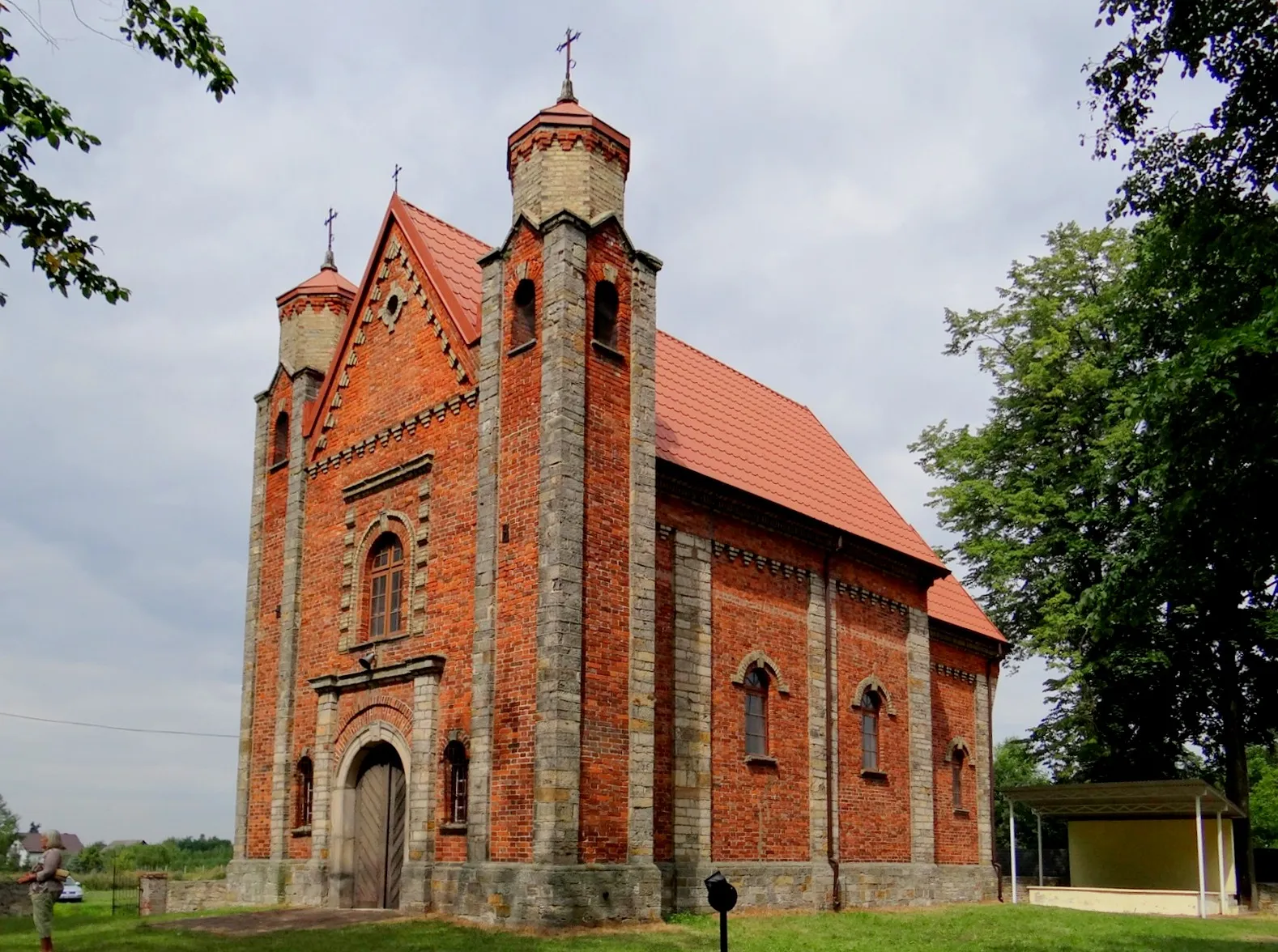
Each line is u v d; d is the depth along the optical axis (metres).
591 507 21.77
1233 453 18.97
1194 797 33.62
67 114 13.59
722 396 32.88
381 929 19.78
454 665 22.88
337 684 25.56
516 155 24.23
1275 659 38.88
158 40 14.07
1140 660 37.97
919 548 34.50
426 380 25.56
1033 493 41.94
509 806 20.62
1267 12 17.50
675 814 23.44
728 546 26.72
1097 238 43.12
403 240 27.08
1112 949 21.31
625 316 23.53
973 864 35.44
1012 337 45.03
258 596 29.64
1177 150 19.39
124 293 14.74
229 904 27.12
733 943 19.11
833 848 28.00
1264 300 17.23
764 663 27.05
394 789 24.19
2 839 63.47
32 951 17.97
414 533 24.83
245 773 28.41
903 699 32.28
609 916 20.08
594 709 20.94
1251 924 29.78
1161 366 19.86
